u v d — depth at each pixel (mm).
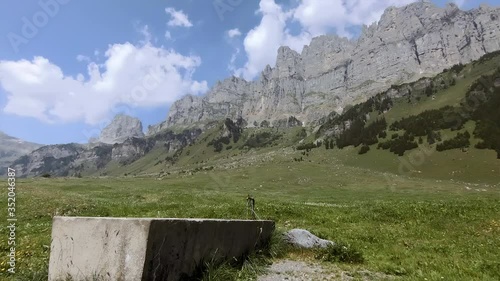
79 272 8836
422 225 23609
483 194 79438
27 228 18969
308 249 14188
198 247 9711
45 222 22375
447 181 121562
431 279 10898
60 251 9312
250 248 12641
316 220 25375
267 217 25688
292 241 14500
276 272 11406
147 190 69375
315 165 154000
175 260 8844
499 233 20609
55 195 37531
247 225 12445
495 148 146750
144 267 7973
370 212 28656
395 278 11070
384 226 23344
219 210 27828
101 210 28219
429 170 142250
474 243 17750
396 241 18219
